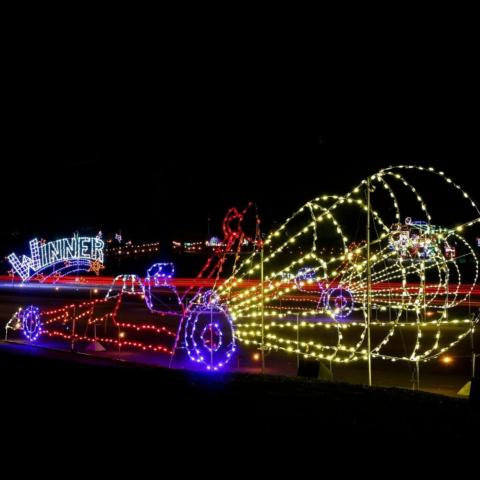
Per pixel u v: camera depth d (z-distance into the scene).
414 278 31.48
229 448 4.95
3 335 15.52
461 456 4.61
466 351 12.81
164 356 12.31
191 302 14.05
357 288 16.47
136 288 31.94
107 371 8.31
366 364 11.36
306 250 29.95
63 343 14.11
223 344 13.74
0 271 48.03
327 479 4.32
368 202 8.79
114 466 4.78
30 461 4.99
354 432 5.16
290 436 5.11
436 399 6.34
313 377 8.26
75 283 37.72
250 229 34.03
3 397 7.04
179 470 4.62
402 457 4.61
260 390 6.77
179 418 5.80
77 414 6.20
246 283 26.06
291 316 18.94
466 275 32.62
